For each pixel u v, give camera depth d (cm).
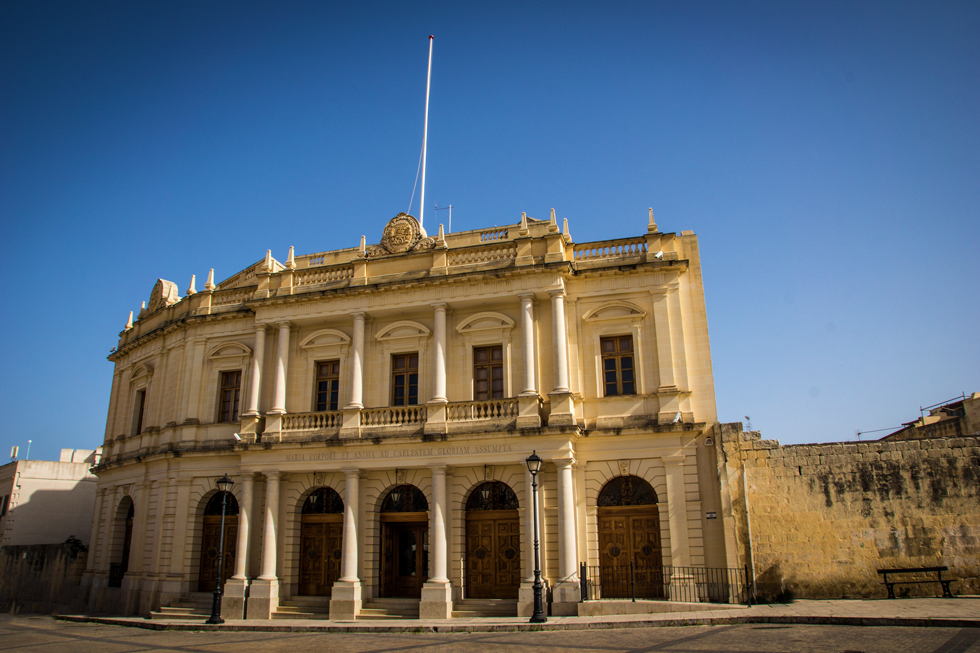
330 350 3033
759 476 2534
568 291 2797
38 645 1991
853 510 2444
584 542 2528
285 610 2702
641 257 2795
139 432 3691
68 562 3966
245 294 3319
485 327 2833
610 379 2717
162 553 3083
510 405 2645
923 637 1542
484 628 2089
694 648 1520
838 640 1542
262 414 2994
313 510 2933
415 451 2677
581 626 2012
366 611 2598
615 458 2575
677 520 2459
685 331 2684
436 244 2920
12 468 4988
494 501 2692
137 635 2241
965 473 2391
